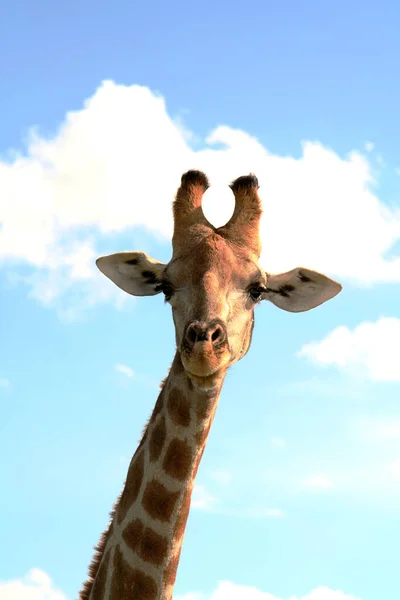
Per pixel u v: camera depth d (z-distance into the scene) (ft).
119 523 25.21
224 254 26.68
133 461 25.94
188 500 25.07
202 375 23.32
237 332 26.37
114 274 30.42
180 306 26.32
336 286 29.99
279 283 30.19
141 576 24.22
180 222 28.07
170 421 25.23
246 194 28.55
